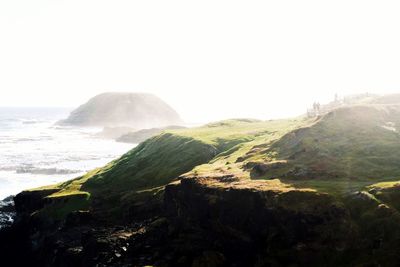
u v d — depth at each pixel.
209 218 51.47
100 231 64.81
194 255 50.19
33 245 76.94
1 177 127.88
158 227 59.41
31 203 88.94
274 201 44.31
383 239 36.59
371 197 41.09
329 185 46.53
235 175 56.19
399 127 64.00
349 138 61.28
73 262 59.53
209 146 89.69
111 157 169.88
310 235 40.50
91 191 86.62
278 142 68.25
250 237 45.91
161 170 87.94
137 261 52.91
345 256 37.50
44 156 168.12
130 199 75.31
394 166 50.81
